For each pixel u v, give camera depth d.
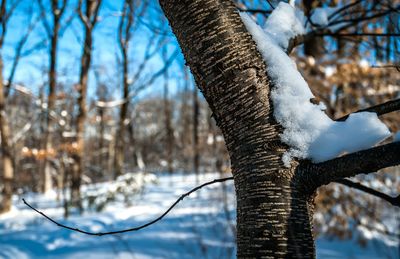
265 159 1.26
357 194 5.70
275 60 1.33
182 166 27.44
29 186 21.64
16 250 6.70
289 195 1.24
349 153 1.24
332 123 1.27
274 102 1.29
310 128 1.26
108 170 29.36
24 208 13.61
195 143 18.86
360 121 1.25
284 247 1.20
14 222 10.62
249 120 1.28
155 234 7.25
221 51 1.28
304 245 1.22
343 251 6.16
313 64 4.60
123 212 10.30
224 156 8.06
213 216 8.20
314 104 1.31
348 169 1.18
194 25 1.30
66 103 15.48
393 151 1.12
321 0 3.19
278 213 1.22
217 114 1.34
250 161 1.27
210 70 1.29
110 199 12.09
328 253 6.12
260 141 1.27
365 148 1.24
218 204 9.11
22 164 23.83
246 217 1.27
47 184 17.97
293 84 1.30
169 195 13.57
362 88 5.31
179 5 1.32
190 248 6.11
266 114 1.28
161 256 5.91
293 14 1.81
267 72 1.32
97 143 32.94
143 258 5.86
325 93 5.29
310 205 1.30
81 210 11.60
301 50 4.95
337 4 3.44
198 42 1.30
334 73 5.02
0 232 8.91
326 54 4.78
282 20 1.75
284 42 1.64
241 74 1.28
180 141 32.16
